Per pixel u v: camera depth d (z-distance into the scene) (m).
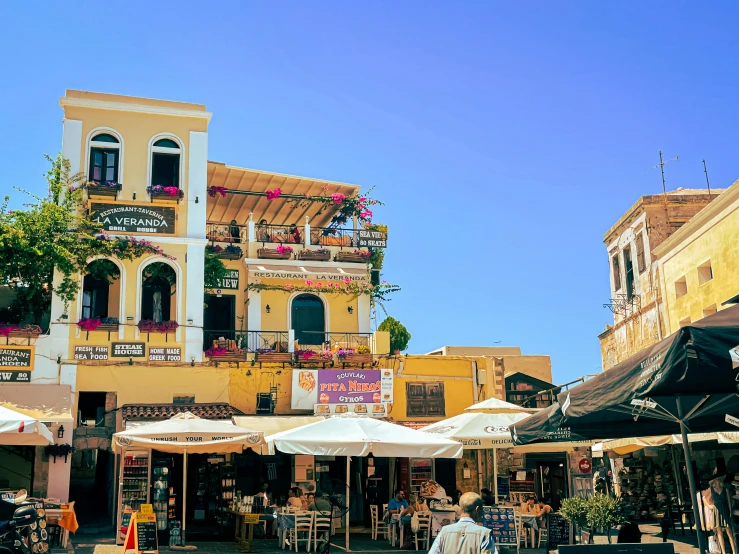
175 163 25.69
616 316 32.09
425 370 25.83
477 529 6.95
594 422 10.26
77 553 16.55
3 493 15.06
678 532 20.86
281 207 29.45
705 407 9.08
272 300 26.58
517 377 29.14
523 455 25.03
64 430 21.78
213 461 23.42
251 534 17.92
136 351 23.45
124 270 23.98
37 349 22.61
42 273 23.38
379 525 22.42
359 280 27.52
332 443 16.52
